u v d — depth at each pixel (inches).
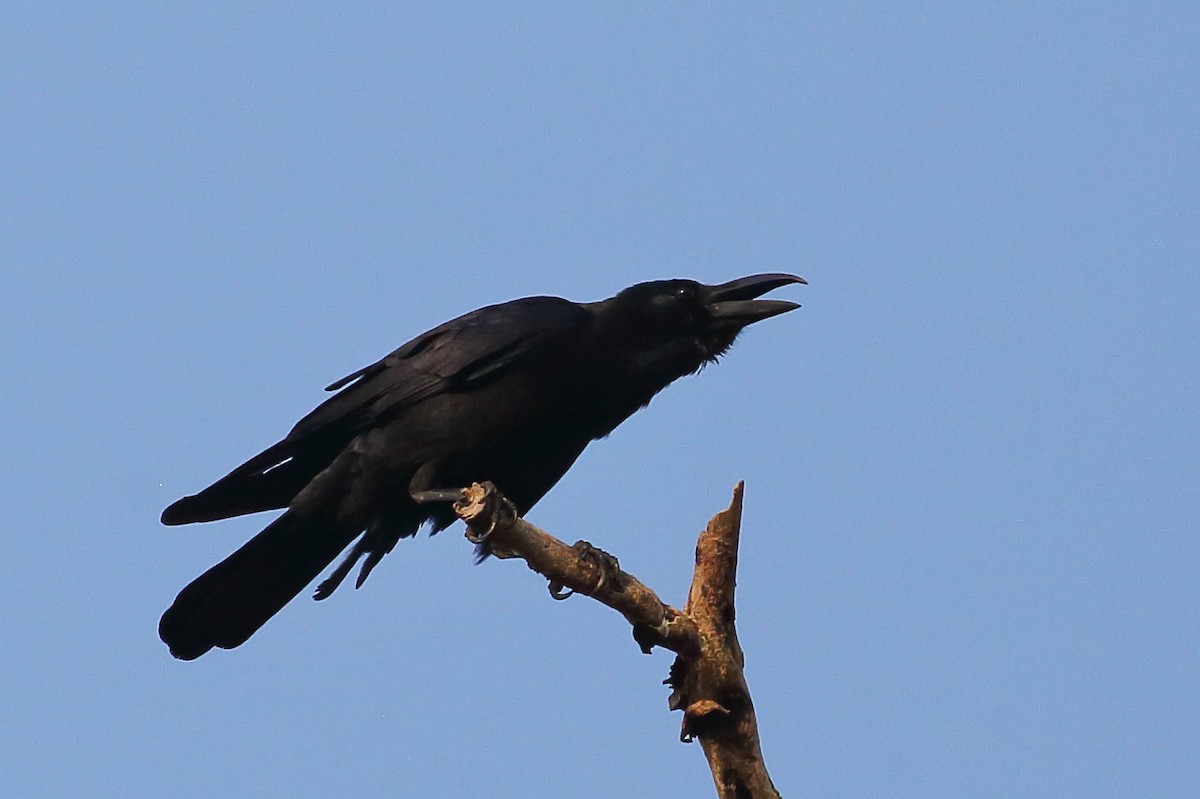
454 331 477.7
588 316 491.2
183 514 497.0
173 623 498.0
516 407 466.9
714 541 370.0
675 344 494.6
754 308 498.6
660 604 372.8
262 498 505.7
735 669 370.9
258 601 499.2
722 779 371.2
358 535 488.7
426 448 466.9
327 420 476.4
